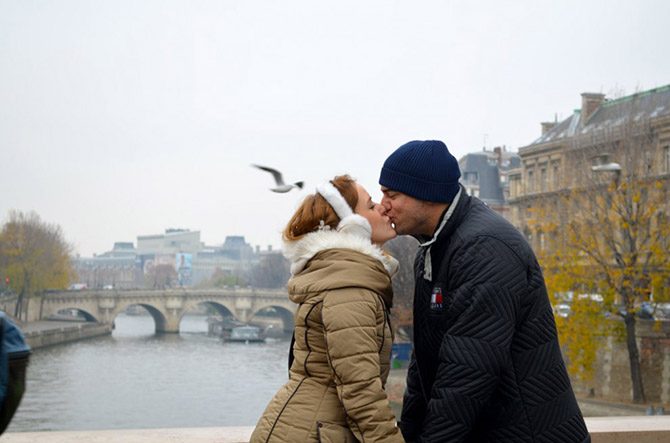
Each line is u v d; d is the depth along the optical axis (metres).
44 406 60.00
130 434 5.77
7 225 120.12
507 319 3.84
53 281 126.88
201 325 192.88
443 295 4.07
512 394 3.92
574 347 46.25
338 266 3.85
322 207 4.15
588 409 43.31
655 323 45.09
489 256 3.92
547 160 86.12
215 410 60.78
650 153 53.12
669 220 47.22
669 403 43.91
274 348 115.19
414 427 4.57
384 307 3.92
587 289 49.31
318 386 3.90
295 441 3.81
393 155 4.21
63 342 109.31
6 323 2.92
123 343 114.94
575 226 49.44
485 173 117.25
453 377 3.80
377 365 3.75
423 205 4.16
